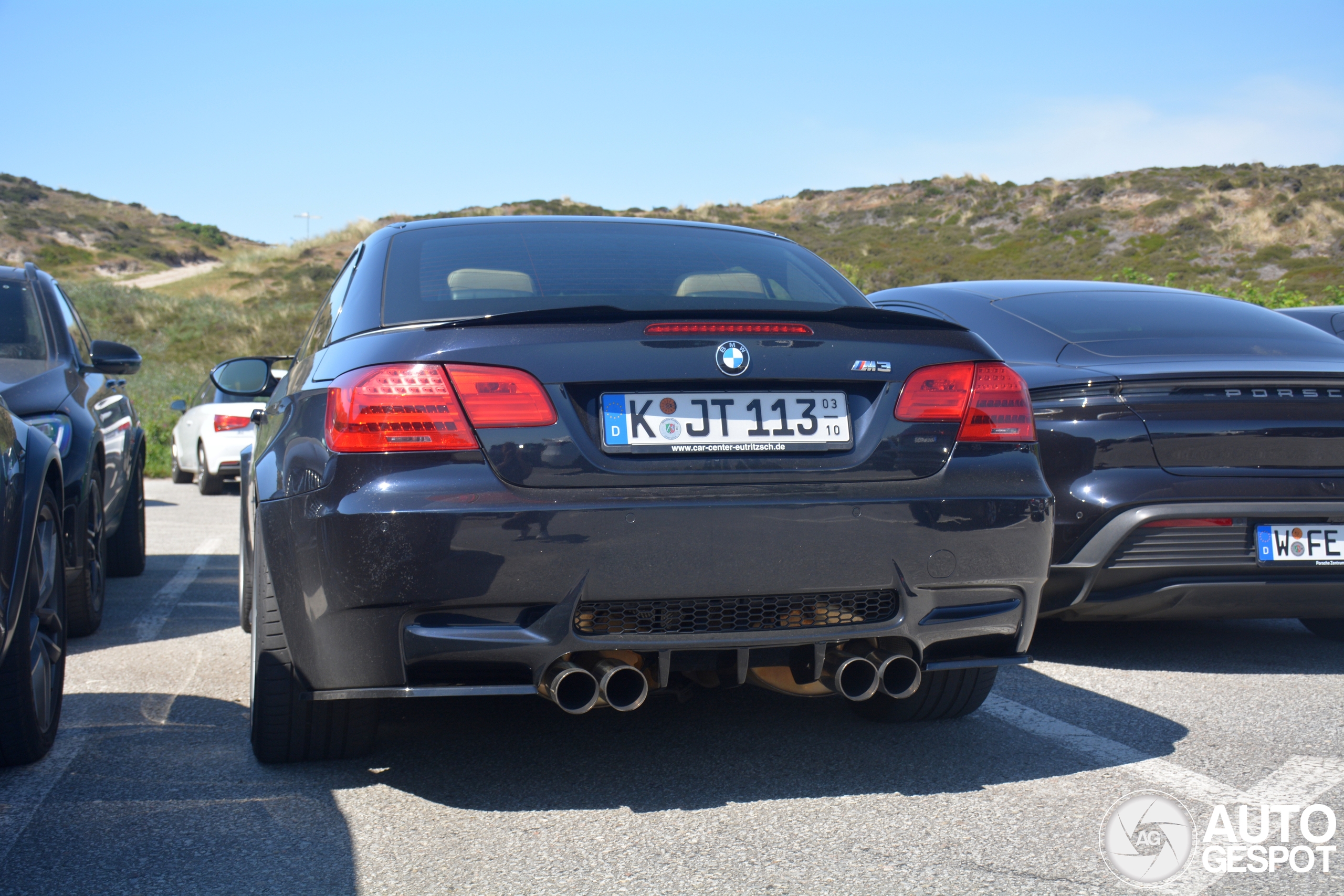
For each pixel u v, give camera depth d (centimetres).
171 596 516
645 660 238
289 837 227
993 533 246
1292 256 4175
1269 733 303
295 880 206
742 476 232
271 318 3359
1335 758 281
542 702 332
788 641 233
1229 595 356
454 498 220
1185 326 419
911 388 246
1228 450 354
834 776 266
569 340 230
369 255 296
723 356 235
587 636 224
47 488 292
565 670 221
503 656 222
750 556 228
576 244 300
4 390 399
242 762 274
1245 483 352
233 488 1172
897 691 244
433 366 226
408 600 220
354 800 249
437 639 221
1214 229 4550
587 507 222
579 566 221
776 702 334
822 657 237
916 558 239
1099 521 353
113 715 316
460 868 212
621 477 227
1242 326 424
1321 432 357
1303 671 377
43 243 7131
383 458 223
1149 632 446
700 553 226
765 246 325
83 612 417
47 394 416
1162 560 353
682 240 315
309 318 3372
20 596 254
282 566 238
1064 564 358
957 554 243
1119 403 355
